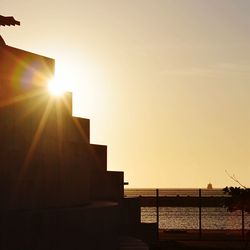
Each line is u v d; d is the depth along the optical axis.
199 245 42.59
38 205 26.47
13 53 26.53
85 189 31.06
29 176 26.12
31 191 26.11
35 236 24.25
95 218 28.89
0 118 25.28
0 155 24.83
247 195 35.12
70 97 30.91
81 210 27.53
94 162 38.53
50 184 27.45
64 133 29.95
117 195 39.19
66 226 26.25
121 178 39.50
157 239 40.38
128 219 39.41
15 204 25.19
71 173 29.39
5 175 24.88
